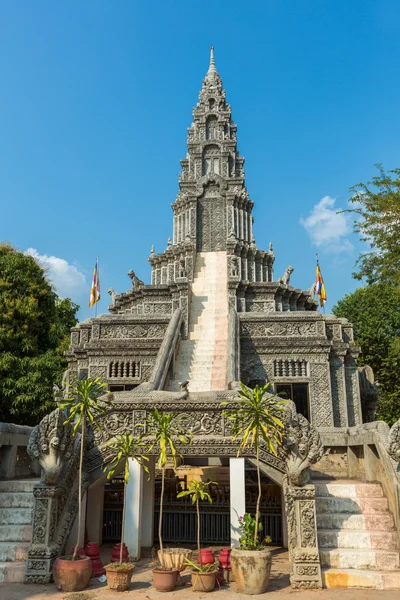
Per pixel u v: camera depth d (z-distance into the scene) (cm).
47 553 900
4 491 1110
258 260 3512
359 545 966
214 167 3991
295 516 920
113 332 2328
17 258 2539
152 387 1630
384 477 1079
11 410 2100
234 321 2231
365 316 3400
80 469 900
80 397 926
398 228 1839
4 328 2298
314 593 834
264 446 995
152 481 1260
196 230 3669
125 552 1008
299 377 2175
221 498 1374
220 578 893
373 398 2367
